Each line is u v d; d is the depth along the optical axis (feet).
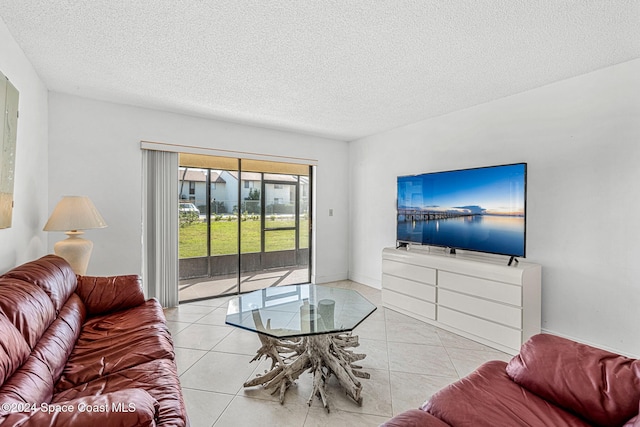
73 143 10.50
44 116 9.64
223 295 14.12
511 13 6.00
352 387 6.45
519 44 7.12
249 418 5.96
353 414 6.11
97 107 10.86
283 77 8.93
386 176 14.88
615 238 8.06
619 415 3.69
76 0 5.66
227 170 14.12
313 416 6.04
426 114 12.20
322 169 16.30
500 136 10.44
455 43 7.07
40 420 2.70
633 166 7.80
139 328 6.73
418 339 9.57
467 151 11.42
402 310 11.82
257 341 9.30
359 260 16.58
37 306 5.00
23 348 4.05
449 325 10.19
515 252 9.25
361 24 6.37
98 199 10.94
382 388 6.97
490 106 10.74
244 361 8.11
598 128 8.33
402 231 13.11
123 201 11.37
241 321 7.16
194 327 10.34
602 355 4.40
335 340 7.98
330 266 16.74
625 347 7.91
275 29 6.56
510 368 4.81
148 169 11.87
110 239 11.18
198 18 6.20
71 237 9.20
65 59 7.95
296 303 8.56
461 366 7.96
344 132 15.14
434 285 10.68
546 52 7.47
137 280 8.57
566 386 4.11
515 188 9.28
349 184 17.22
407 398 6.62
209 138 13.00
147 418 2.95
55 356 4.83
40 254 9.35
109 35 6.85
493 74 8.66
